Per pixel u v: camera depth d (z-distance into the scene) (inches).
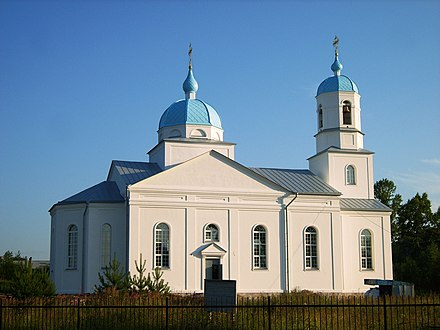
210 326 978.7
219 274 1893.5
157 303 1141.1
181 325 982.4
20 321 1044.5
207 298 1026.7
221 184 1940.2
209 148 2107.5
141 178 1961.1
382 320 1087.6
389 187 3644.2
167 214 1870.1
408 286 1588.3
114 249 1886.1
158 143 2117.4
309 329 996.6
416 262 2709.2
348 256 2128.4
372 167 2272.4
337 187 2225.6
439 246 3284.9
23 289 1363.2
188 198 1898.4
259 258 1953.7
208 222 1910.7
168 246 1859.0
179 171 1903.3
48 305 1032.8
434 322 1023.6
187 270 1861.5
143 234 1834.4
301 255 2000.5
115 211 1909.4
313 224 2032.5
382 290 1599.4
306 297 1472.7
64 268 1909.4
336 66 2336.4
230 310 997.2
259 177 1985.7
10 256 2513.5
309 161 2359.7
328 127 2279.8
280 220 1993.1
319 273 2010.3
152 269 1825.8
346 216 2154.3
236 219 1942.7
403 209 3479.3
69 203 1918.1
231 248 1920.5
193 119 2155.5
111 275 1492.4
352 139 2268.7
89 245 1871.3
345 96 2282.2
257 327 985.5
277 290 1946.4
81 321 1029.8
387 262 2166.6
